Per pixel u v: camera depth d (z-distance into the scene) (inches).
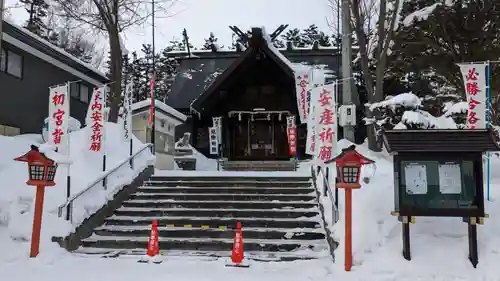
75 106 832.3
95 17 780.0
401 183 292.8
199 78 1067.9
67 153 401.4
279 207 426.6
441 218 316.2
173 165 772.0
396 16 547.2
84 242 370.3
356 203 343.0
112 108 724.7
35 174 324.5
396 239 304.3
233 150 834.2
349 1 536.7
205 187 481.4
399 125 434.3
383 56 549.6
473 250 280.4
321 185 440.8
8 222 356.8
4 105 654.5
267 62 774.5
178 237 379.2
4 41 646.5
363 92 781.3
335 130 408.5
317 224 384.5
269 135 841.5
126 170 486.0
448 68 602.9
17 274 291.0
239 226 323.6
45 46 692.7
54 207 378.3
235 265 308.0
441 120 440.1
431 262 283.9
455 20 537.6
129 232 387.5
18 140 511.8
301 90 626.8
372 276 277.3
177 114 754.8
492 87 566.6
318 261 315.6
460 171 290.0
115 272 296.0
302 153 836.0
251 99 807.1
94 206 398.9
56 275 289.3
